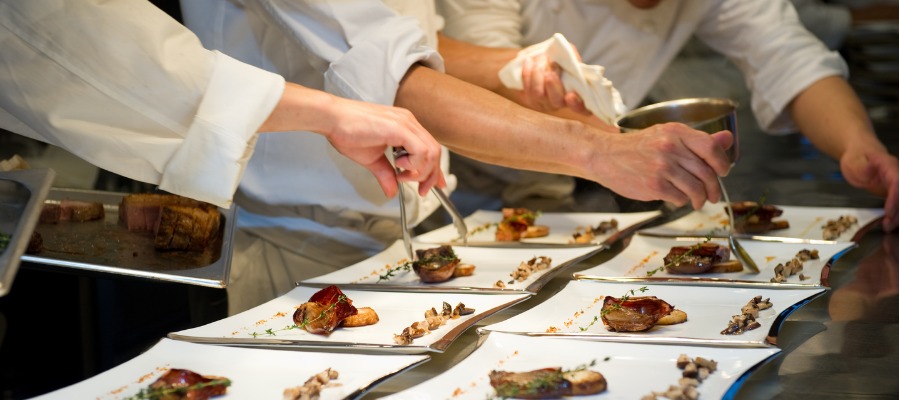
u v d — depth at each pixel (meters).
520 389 1.08
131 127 1.45
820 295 1.44
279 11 1.71
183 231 1.58
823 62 2.35
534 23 2.57
